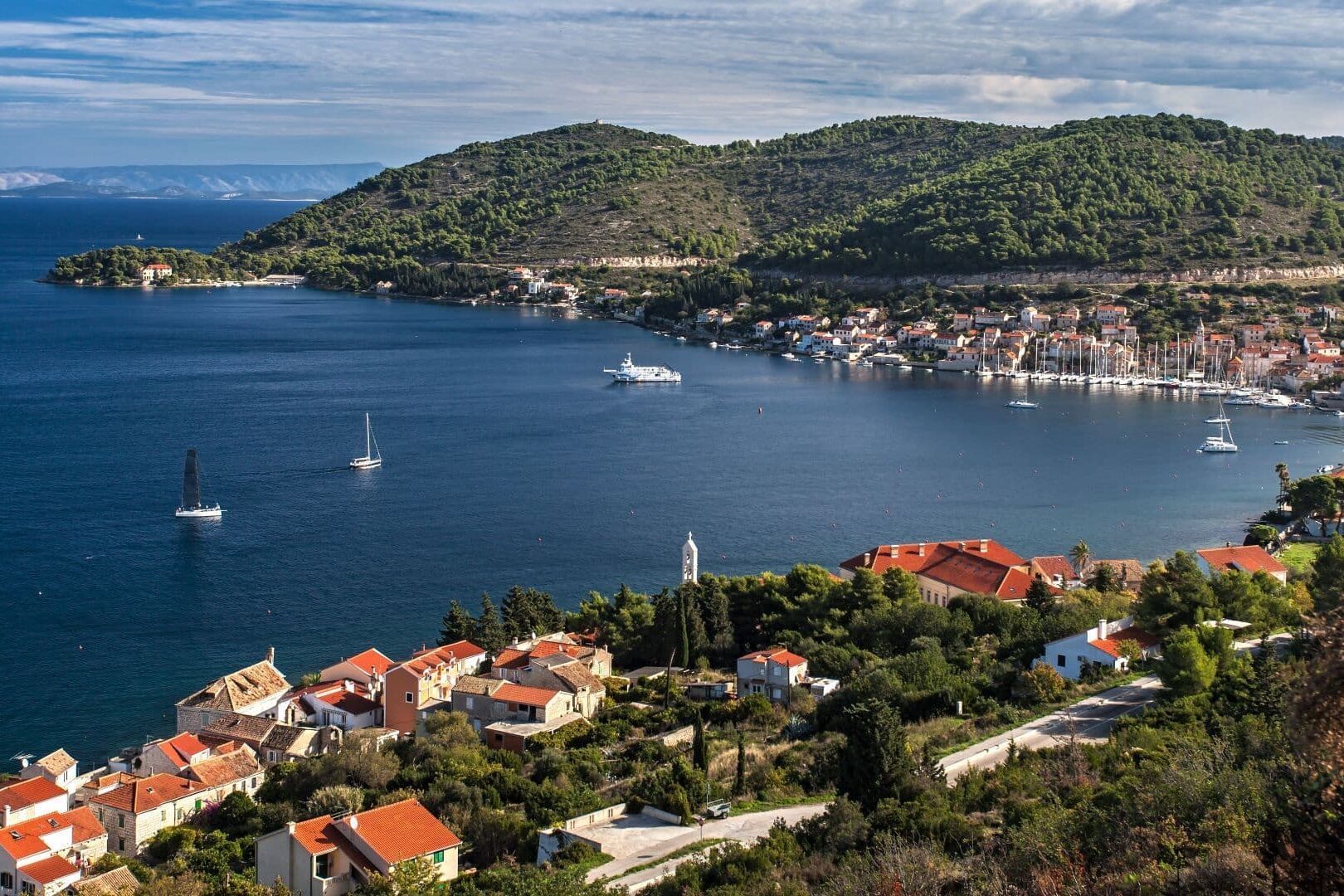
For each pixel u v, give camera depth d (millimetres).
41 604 160250
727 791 89562
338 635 150500
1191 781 63531
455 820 85188
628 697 121375
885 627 129875
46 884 85625
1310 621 41125
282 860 74188
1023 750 84250
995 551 161250
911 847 65125
